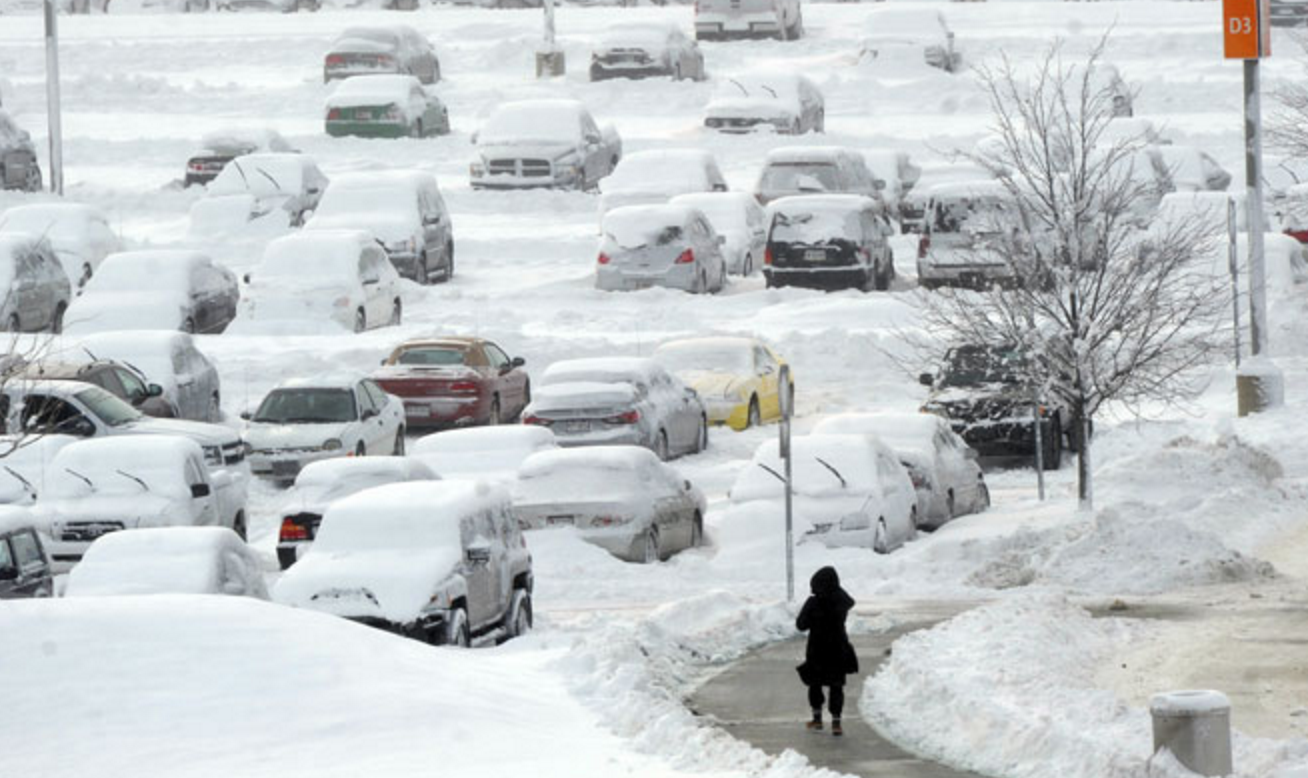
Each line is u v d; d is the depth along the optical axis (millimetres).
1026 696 56125
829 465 88750
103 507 84062
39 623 56469
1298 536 87125
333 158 186125
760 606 72250
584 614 76562
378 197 148000
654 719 54594
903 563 84000
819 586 55375
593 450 88875
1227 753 46344
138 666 55125
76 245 142750
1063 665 61938
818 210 145875
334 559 67812
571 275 151375
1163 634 68062
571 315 137625
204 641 56500
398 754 51031
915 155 184250
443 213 152000
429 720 53625
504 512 72688
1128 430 113188
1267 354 112750
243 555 70875
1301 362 124062
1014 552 82875
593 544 87000
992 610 69625
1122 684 60094
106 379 107062
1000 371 109312
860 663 64750
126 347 111438
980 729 53125
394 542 68250
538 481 88125
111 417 98375
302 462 104312
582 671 61656
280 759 50688
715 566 86000
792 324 135625
